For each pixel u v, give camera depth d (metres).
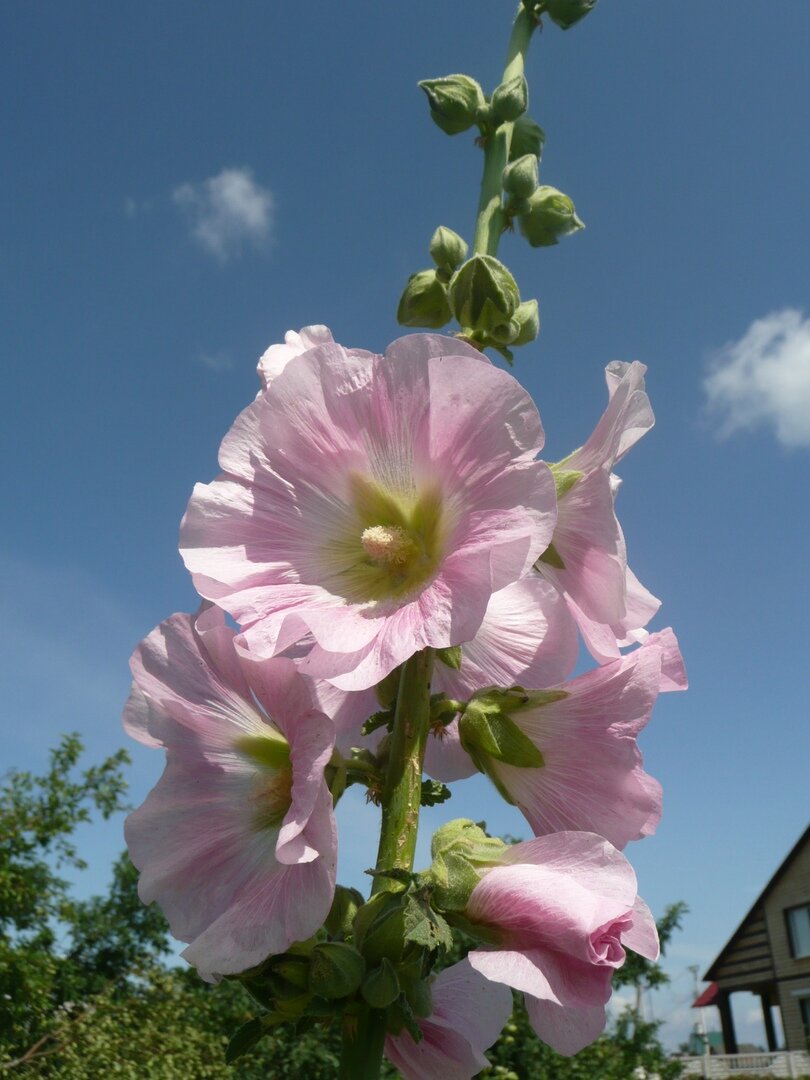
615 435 0.34
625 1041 1.77
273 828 0.33
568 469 0.37
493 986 0.38
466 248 0.46
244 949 0.29
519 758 0.35
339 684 0.30
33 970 1.79
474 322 0.40
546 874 0.30
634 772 0.35
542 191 0.46
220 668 0.33
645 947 0.31
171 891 0.33
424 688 0.35
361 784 0.36
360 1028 0.30
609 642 0.36
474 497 0.32
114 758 2.32
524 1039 1.49
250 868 0.32
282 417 0.35
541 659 0.40
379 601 0.34
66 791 2.25
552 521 0.30
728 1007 4.38
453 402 0.33
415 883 0.30
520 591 0.41
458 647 0.35
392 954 0.30
